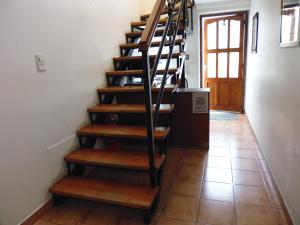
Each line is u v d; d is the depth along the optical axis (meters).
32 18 1.84
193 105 3.02
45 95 1.99
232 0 4.49
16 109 1.72
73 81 2.36
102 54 2.91
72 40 2.32
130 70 3.15
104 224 1.84
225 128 3.99
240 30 4.71
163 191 2.21
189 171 2.56
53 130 2.10
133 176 2.51
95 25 2.74
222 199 2.04
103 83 2.95
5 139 1.65
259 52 3.28
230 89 5.09
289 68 1.78
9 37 1.65
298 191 1.54
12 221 1.73
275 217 1.79
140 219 1.87
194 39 4.90
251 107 4.01
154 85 2.78
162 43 1.91
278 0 2.20
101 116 2.78
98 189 1.98
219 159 2.81
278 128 2.09
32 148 1.88
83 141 2.50
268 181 2.29
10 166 1.70
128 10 3.68
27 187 1.84
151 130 1.79
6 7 1.63
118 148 2.83
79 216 1.95
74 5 2.34
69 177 2.21
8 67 1.65
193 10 4.75
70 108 2.33
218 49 5.03
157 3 1.81
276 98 2.19
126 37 3.58
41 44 1.93
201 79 5.27
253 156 2.85
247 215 1.83
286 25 1.86
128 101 3.17
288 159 1.77
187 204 2.00
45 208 2.01
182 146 3.21
